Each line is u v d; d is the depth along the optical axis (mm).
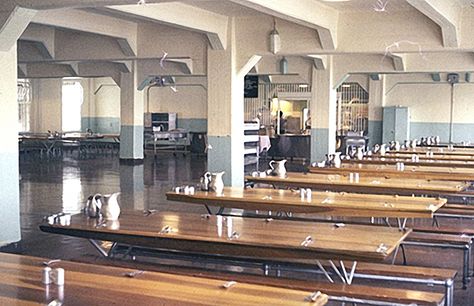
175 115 20797
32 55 12141
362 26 9109
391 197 5582
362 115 18703
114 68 15758
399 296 3578
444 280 3982
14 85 6289
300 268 4305
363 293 3635
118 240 4113
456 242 5086
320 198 5500
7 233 6254
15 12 5941
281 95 19453
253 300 2580
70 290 2730
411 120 18219
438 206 5121
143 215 4688
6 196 6234
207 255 4594
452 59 12633
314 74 13492
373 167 8344
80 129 22078
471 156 10430
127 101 15750
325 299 2627
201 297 2627
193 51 10391
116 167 14977
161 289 2752
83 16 9594
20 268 3115
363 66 13242
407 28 8914
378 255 3436
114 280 2904
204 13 9000
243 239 3809
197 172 13922
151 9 7891
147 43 10789
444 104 17797
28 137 18453
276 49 9383
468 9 8609
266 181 6934
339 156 8797
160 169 14594
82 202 9352
